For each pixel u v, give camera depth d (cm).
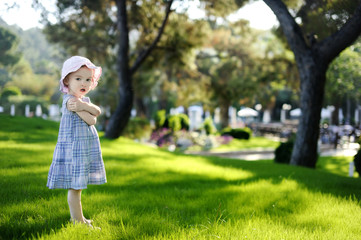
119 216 338
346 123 3344
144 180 579
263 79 2575
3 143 998
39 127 1582
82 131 293
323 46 999
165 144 2405
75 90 296
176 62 1741
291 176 718
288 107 5328
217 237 279
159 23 1641
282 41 1526
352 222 355
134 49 1892
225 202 429
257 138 3225
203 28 1666
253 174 741
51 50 1789
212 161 1067
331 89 1745
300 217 373
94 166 302
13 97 3616
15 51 1983
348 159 1506
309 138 1059
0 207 351
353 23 927
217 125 4281
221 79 2692
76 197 301
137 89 2453
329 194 498
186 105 3194
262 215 373
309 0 995
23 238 274
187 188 541
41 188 450
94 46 1761
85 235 276
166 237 280
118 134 1614
